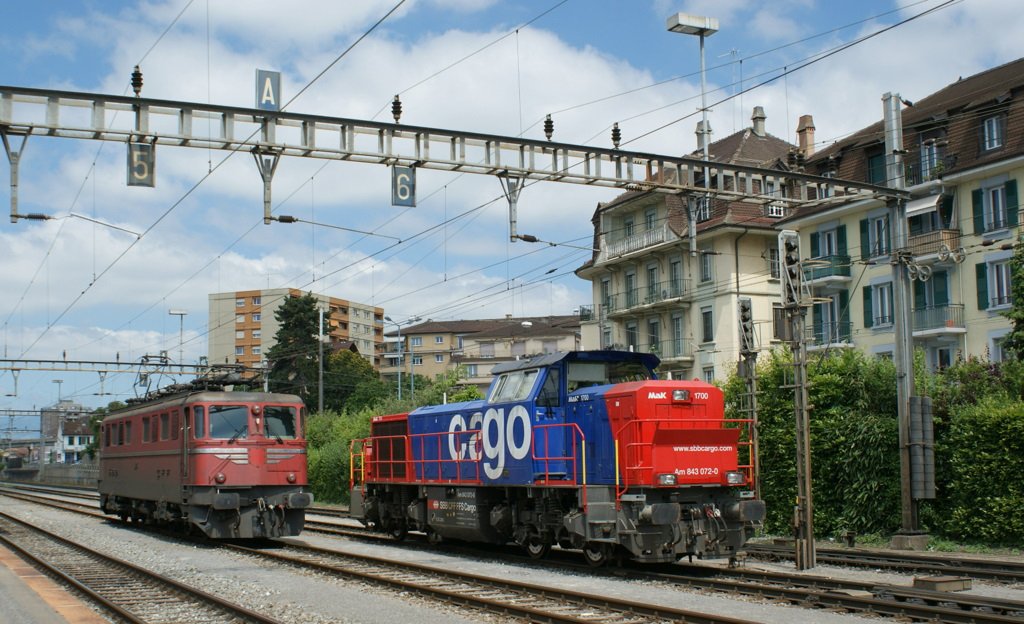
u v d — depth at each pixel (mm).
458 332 109688
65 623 12492
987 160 33281
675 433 16531
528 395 18625
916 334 36250
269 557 20078
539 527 18594
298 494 23203
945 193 35656
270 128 16297
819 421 23125
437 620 12398
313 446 48969
